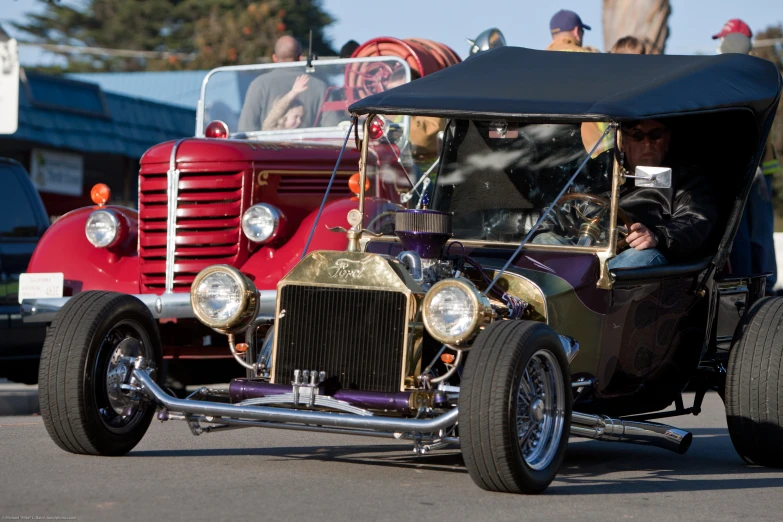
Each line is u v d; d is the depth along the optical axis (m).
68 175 40.06
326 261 8.77
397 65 15.71
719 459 11.25
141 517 7.02
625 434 9.44
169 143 14.10
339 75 16.09
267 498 7.77
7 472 8.56
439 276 8.98
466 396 7.89
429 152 12.89
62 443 9.19
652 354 10.22
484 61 10.95
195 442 10.77
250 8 67.75
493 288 9.02
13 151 39.06
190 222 13.85
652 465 10.66
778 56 52.84
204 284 9.03
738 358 10.45
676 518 7.82
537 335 8.06
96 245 13.98
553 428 8.41
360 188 10.53
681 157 11.20
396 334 8.52
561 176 10.19
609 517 7.68
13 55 15.17
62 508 7.24
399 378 8.51
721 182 11.12
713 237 10.93
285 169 14.12
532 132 10.34
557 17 17.98
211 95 16.89
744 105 10.41
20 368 16.44
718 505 8.43
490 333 8.07
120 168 43.88
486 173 10.54
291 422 8.74
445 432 8.37
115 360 9.30
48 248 14.19
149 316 9.55
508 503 7.92
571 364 9.21
